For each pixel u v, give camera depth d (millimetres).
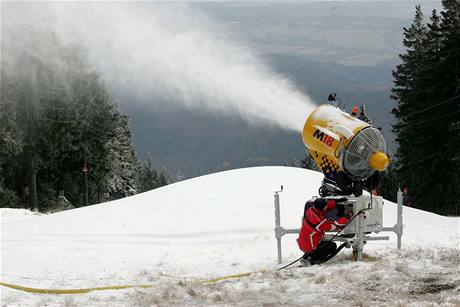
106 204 25047
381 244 17281
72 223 22031
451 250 14477
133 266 15727
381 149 14164
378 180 14531
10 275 14641
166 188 25422
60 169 71438
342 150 13898
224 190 23469
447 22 61844
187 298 11320
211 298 11195
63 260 16641
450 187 59438
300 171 25875
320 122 14406
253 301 10781
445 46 62156
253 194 22766
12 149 61625
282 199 22109
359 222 13984
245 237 18531
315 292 11008
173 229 20078
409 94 67875
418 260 13148
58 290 12555
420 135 62281
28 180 65500
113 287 12898
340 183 14195
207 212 21406
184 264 15844
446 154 58625
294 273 12867
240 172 25672
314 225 14188
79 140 70750
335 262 14219
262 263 15359
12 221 25234
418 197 64688
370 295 10578
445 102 59594
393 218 22719
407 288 10820
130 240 19109
